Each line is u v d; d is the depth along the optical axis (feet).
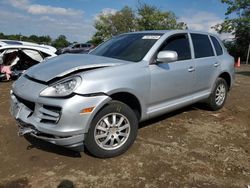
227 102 24.30
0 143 14.37
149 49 15.11
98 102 12.05
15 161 12.69
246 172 12.46
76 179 11.47
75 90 11.71
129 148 14.08
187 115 19.79
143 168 12.41
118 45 16.61
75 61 13.97
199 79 18.16
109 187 11.04
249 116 20.44
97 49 17.52
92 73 12.41
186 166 12.71
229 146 15.01
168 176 11.88
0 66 32.40
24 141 14.58
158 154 13.71
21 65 33.42
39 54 33.99
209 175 12.09
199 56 18.48
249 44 95.91
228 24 103.09
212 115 20.10
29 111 12.51
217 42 20.93
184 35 17.76
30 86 12.74
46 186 10.98
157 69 14.87
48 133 11.75
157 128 17.04
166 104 15.94
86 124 11.91
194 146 14.80
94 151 12.64
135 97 13.82
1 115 18.70
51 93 11.89
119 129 13.21
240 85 34.78
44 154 13.34
